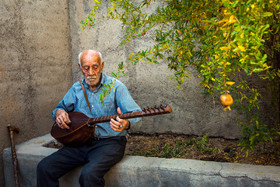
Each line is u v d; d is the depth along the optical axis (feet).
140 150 9.64
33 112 10.43
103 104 7.86
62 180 8.13
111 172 7.66
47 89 11.06
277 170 6.70
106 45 11.54
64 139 7.55
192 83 10.52
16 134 9.76
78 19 11.86
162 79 10.92
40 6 10.62
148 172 7.37
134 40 10.98
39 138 10.50
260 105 9.65
